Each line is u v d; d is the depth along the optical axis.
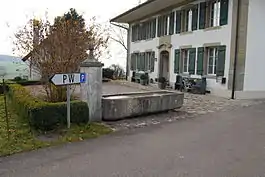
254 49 14.89
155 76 22.19
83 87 8.34
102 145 6.41
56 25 10.48
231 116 9.78
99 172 4.83
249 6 14.60
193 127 8.11
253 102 13.49
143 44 24.31
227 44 15.16
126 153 5.82
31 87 17.11
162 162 5.26
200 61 17.00
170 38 20.16
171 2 18.55
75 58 10.27
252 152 5.78
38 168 5.05
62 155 5.75
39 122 7.27
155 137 7.05
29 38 10.45
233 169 4.86
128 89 19.41
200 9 17.06
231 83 14.93
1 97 14.87
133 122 8.80
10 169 5.02
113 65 34.81
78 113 7.91
